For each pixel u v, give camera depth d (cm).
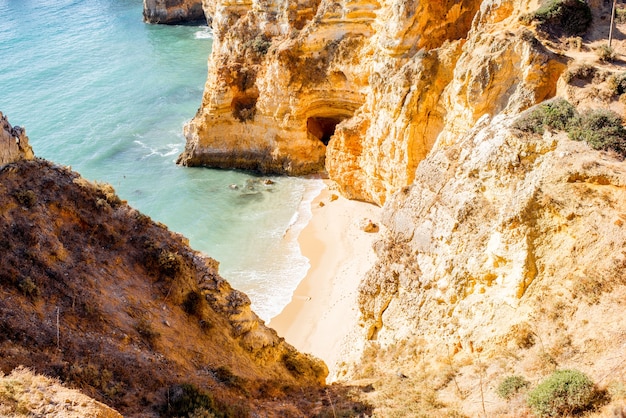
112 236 1927
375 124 4203
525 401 1602
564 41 2997
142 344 1711
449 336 2273
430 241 2558
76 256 1788
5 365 1355
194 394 1614
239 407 1709
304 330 3362
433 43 3900
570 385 1501
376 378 2261
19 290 1571
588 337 1686
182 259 2042
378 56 4156
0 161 1773
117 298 1783
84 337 1588
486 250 2198
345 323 3322
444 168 2612
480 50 3012
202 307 2005
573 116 2344
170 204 4891
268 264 4022
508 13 3241
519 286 2000
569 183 2034
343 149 4581
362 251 4022
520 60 2852
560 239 1970
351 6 4712
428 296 2500
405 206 2784
